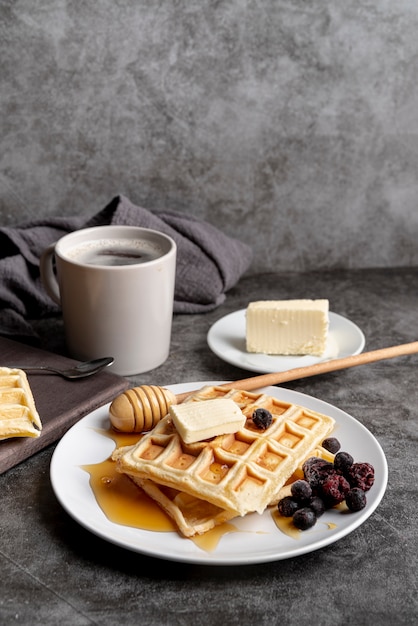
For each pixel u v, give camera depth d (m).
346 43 1.14
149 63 1.13
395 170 1.20
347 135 1.18
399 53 1.15
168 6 1.11
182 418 0.82
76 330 0.99
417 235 1.24
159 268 0.96
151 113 1.15
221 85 1.15
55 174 1.17
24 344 1.01
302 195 1.21
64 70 1.12
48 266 1.03
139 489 0.82
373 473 0.81
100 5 1.10
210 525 0.78
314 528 0.78
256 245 1.23
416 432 0.92
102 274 0.95
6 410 0.86
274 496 0.80
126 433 0.88
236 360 1.00
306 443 0.83
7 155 1.15
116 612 0.74
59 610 0.74
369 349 1.06
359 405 0.96
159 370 1.01
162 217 1.13
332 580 0.76
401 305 1.16
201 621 0.73
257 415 0.84
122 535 0.78
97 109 1.14
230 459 0.80
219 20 1.12
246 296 1.17
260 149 1.18
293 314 1.00
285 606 0.74
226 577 0.76
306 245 1.23
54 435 0.89
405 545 0.79
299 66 1.15
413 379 1.00
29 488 0.85
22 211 1.18
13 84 1.12
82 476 0.83
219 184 1.19
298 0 1.12
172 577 0.76
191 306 1.13
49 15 1.10
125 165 1.17
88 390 0.93
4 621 0.73
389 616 0.74
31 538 0.80
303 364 1.00
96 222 1.12
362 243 1.24
